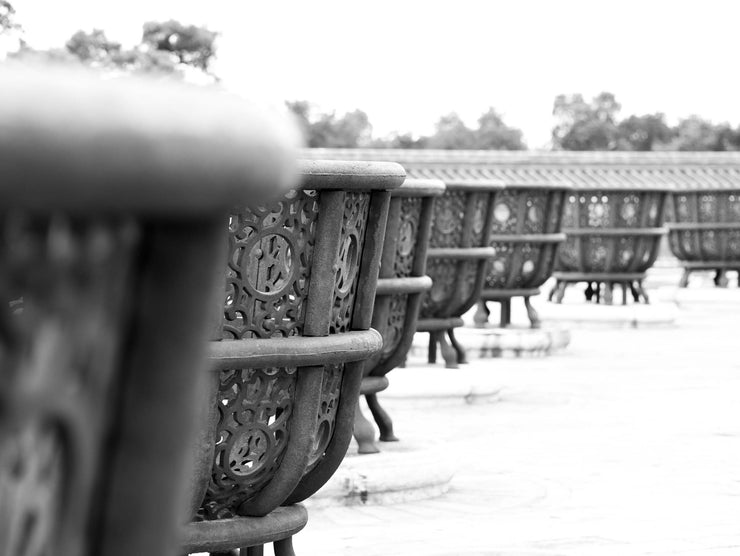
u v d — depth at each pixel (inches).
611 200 489.1
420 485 171.2
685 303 632.4
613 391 301.1
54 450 19.4
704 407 274.5
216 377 85.0
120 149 16.7
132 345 20.1
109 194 17.0
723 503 170.4
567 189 375.6
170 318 20.2
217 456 91.4
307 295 89.7
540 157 1048.8
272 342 86.1
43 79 16.4
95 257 18.8
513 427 242.7
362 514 161.9
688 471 196.2
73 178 16.5
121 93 17.0
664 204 496.7
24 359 18.0
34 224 17.4
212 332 84.2
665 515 161.9
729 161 1085.8
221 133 17.8
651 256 500.4
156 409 20.4
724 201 640.4
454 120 2481.5
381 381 172.6
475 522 156.6
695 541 146.3
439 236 252.2
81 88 16.6
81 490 19.8
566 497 174.4
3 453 18.3
